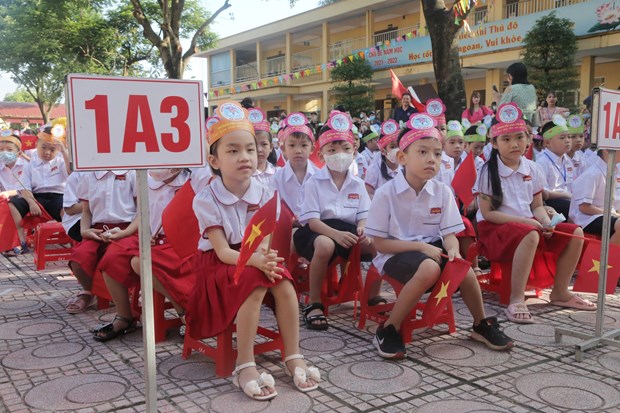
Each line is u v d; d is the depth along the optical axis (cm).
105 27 1969
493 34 1678
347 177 401
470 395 256
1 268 538
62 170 626
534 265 412
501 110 402
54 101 3036
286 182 429
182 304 322
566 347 318
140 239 201
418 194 335
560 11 1512
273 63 2750
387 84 2181
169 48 1302
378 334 313
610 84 1627
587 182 436
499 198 399
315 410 243
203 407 247
